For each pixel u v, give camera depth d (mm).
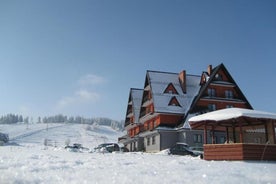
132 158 19000
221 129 35625
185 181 8422
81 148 49719
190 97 51312
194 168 12055
